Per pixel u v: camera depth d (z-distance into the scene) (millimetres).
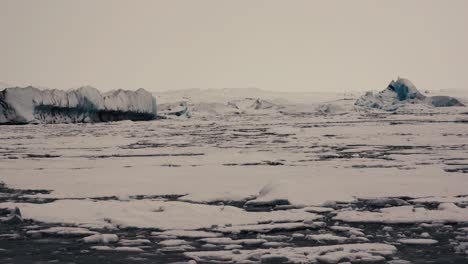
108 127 71688
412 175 24453
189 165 30500
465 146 38719
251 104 154125
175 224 16594
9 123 75750
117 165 30922
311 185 21625
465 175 24344
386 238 15062
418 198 19906
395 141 43438
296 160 32031
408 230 15898
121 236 15547
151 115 94500
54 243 14898
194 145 44438
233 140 49188
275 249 13953
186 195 21250
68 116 82125
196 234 15531
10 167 30516
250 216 17391
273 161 31672
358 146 40500
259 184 23156
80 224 16859
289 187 20828
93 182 24344
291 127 66500
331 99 185500
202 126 74062
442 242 14602
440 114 92438
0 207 19000
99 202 19812
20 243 14922
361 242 14688
